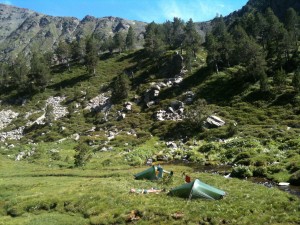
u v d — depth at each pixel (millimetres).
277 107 86188
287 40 110750
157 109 104062
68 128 104938
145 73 134750
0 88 152750
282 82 91562
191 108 89500
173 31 182375
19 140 103562
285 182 36438
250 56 108875
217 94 103625
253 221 22078
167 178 36844
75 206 29078
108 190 32250
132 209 26406
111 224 24859
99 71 149375
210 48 121438
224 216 23250
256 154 52312
